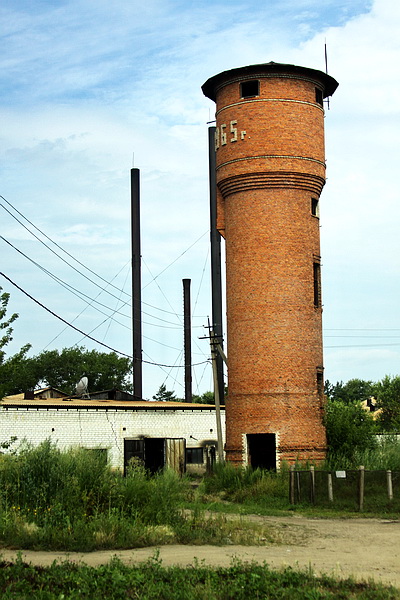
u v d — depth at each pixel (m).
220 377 54.25
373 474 31.55
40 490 23.28
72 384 91.81
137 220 63.09
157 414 49.47
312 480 32.62
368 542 22.25
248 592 14.16
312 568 17.55
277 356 40.53
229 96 42.81
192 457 50.31
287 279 41.03
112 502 23.61
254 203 41.72
